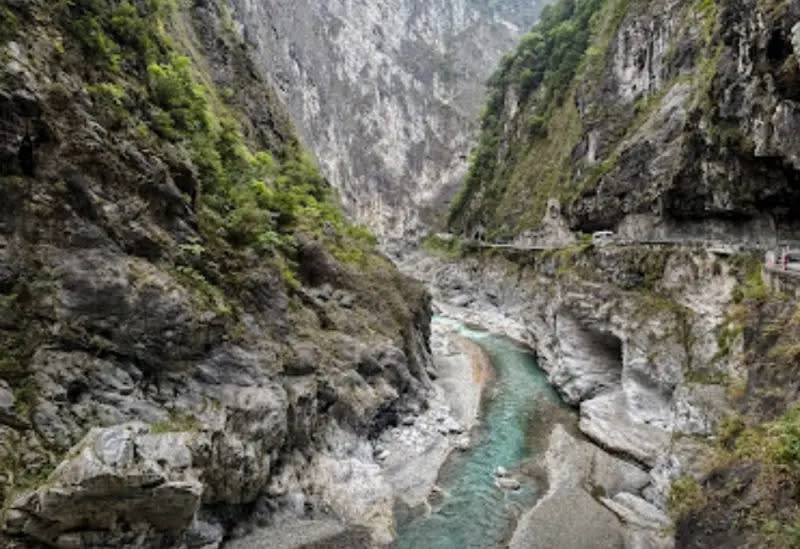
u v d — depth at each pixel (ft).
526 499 70.38
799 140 65.82
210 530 51.49
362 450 78.02
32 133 47.65
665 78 142.92
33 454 41.88
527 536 61.36
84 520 40.96
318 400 74.59
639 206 127.85
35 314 46.42
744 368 62.13
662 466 67.05
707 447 59.26
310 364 74.18
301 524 59.11
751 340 62.13
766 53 68.49
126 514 42.60
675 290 92.58
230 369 60.39
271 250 83.51
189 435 48.16
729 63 84.64
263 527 57.36
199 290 60.70
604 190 145.28
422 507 68.28
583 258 129.70
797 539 34.91
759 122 74.02
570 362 112.06
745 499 42.39
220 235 70.95
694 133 97.09
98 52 59.52
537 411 102.73
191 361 57.21
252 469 55.67
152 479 41.81
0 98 44.98
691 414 67.15
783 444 41.34
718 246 85.25
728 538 41.29
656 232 120.88
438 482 75.25
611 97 169.27
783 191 78.95
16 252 46.21
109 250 51.98
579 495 70.03
